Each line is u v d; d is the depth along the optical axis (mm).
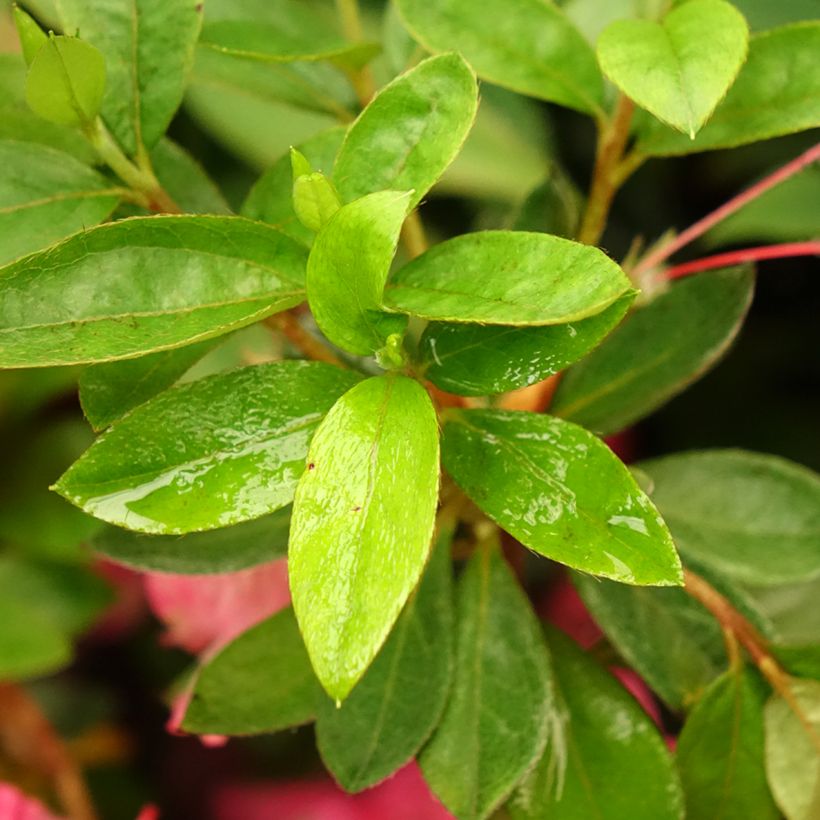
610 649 222
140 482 162
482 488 167
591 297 153
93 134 182
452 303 159
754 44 192
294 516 152
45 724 258
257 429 165
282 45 198
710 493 213
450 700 193
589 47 200
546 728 190
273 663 197
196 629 229
